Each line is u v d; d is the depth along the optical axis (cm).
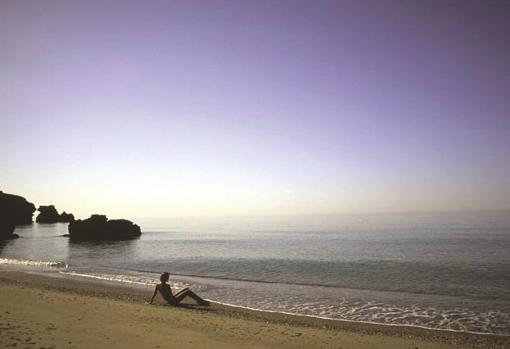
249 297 1909
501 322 1425
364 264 3306
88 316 1280
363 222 14362
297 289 2145
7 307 1352
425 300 1838
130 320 1255
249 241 6406
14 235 7319
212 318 1359
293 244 5641
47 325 1081
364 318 1495
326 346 1048
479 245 4759
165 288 1686
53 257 4103
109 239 7181
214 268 3128
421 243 5247
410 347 1070
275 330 1208
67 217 15212
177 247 5391
